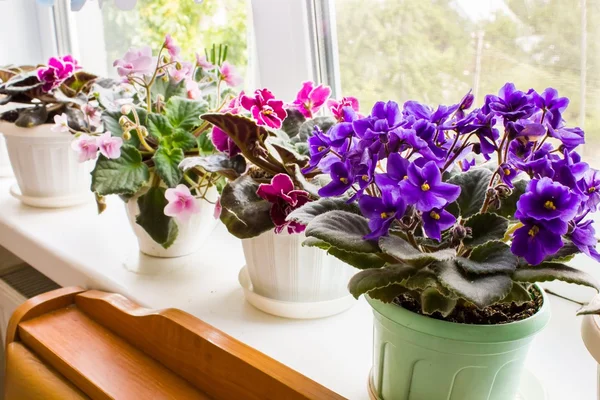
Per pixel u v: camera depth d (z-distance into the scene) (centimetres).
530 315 55
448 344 52
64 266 106
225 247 111
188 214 88
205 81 106
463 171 63
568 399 68
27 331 92
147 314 85
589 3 74
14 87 113
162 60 105
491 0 83
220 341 76
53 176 125
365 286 49
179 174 87
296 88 110
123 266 102
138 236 103
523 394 67
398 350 57
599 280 83
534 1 79
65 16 163
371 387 65
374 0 98
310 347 79
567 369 74
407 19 94
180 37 134
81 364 84
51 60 113
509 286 45
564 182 47
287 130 83
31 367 89
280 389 68
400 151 51
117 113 93
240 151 76
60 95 114
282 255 77
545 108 50
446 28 89
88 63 161
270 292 84
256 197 72
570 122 81
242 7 117
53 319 96
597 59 76
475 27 86
